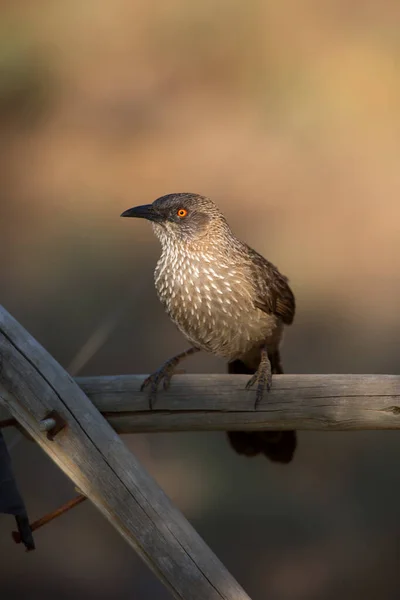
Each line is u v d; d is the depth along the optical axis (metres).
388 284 14.30
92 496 5.13
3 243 16.12
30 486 10.26
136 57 22.36
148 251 15.69
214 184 17.83
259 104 20.27
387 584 9.27
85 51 22.19
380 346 12.91
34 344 5.28
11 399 5.26
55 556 9.52
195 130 19.67
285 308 7.45
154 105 20.89
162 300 7.29
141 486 5.04
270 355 7.64
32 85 21.27
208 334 7.23
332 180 17.36
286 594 9.18
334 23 21.23
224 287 7.00
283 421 5.76
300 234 15.82
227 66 21.61
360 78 19.62
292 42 21.22
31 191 18.11
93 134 20.02
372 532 9.86
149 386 5.92
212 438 11.20
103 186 18.16
